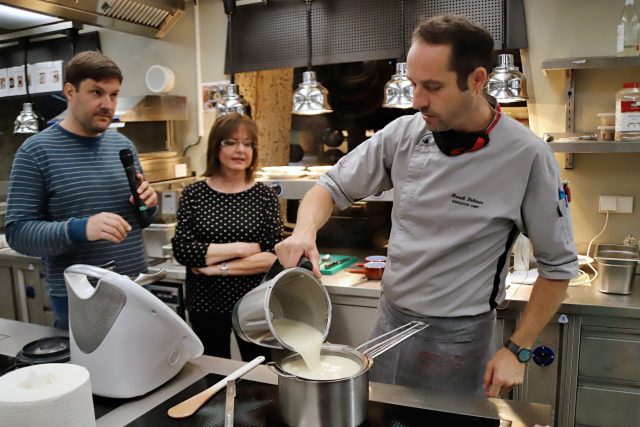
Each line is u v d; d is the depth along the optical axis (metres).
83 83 1.81
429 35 1.23
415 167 1.48
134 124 3.22
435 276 1.46
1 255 3.05
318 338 1.16
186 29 3.08
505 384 1.34
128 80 3.29
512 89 2.15
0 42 3.34
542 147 1.37
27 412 0.85
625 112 2.11
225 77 3.04
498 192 1.39
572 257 1.41
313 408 0.99
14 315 3.12
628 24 2.14
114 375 1.15
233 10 2.77
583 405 2.02
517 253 2.33
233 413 1.07
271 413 1.09
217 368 1.32
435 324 1.48
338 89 2.90
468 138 1.36
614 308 1.90
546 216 1.38
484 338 1.50
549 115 2.41
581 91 2.36
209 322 2.22
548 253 1.42
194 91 3.13
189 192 2.27
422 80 1.24
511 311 2.04
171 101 3.02
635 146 2.03
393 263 1.56
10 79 3.28
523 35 2.38
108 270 1.19
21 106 3.33
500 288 1.50
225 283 2.19
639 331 1.91
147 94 3.25
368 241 3.01
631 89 2.15
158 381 1.21
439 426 1.05
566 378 2.03
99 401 1.17
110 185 1.96
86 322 1.18
